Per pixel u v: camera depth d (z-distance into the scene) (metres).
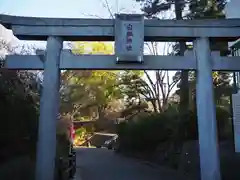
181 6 16.92
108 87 29.34
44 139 6.91
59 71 7.29
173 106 19.19
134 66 7.19
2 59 8.95
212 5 16.14
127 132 25.89
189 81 18.73
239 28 7.44
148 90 23.19
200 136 7.08
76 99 27.55
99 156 25.44
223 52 16.12
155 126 20.89
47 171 6.80
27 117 9.55
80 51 24.95
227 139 14.81
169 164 17.12
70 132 15.62
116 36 7.11
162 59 7.27
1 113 7.90
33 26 7.34
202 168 6.96
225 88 18.03
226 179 10.33
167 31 7.38
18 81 9.37
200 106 7.18
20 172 7.89
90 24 7.34
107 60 7.23
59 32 7.32
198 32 7.42
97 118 45.03
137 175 14.23
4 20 7.30
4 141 8.05
